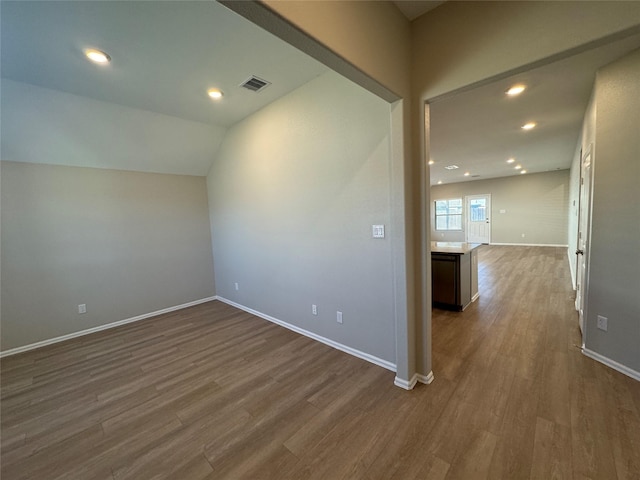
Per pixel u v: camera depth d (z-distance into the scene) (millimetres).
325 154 2676
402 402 1958
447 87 1819
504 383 2111
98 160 3568
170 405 2064
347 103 2441
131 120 3277
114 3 1631
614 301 2203
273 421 1844
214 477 1460
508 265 6406
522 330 3027
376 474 1425
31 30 1833
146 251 4121
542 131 4066
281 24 1143
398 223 2018
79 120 3016
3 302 3076
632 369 2109
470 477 1379
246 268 4047
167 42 2029
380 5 1664
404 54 1896
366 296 2516
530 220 9242
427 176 2033
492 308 3748
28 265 3221
